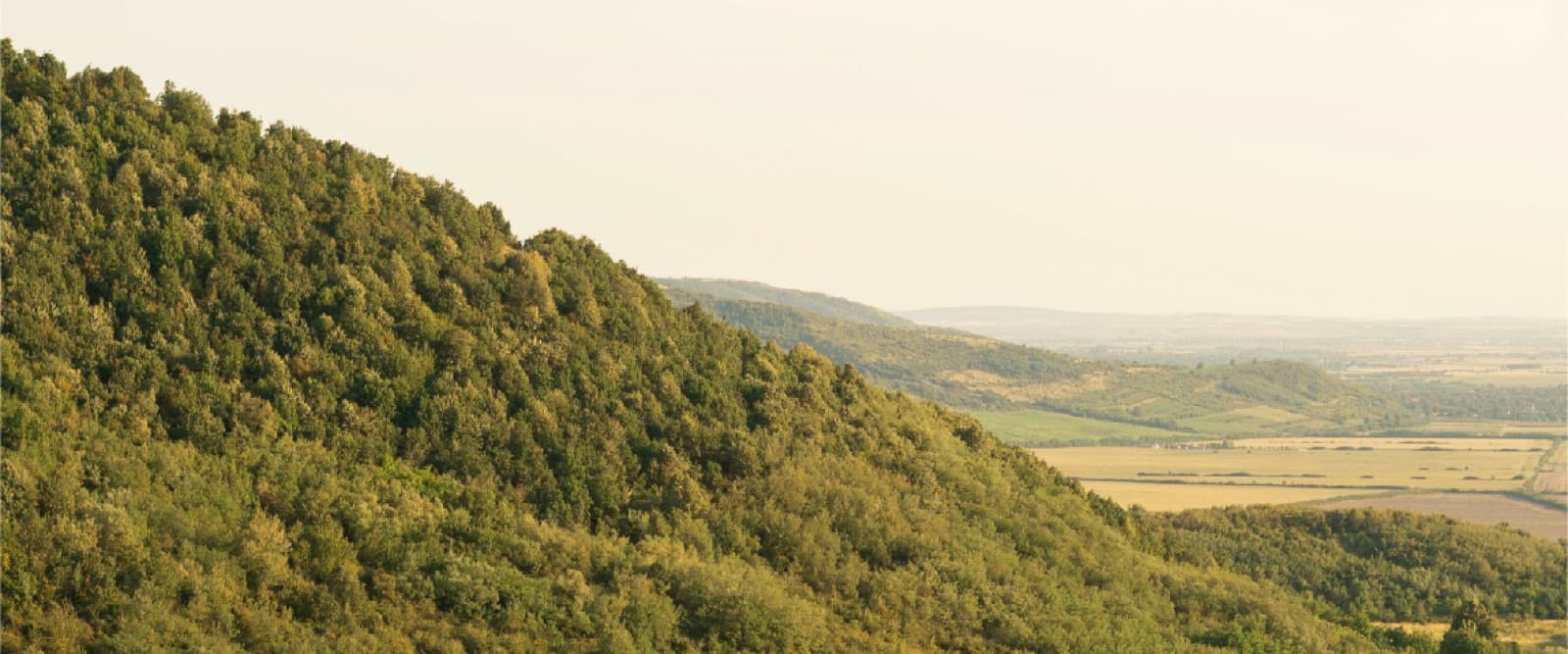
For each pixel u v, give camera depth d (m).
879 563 72.00
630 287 85.62
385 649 51.47
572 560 60.72
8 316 58.12
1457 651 98.56
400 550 56.88
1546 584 131.88
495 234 83.44
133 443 56.12
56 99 69.44
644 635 57.12
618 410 73.00
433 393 68.06
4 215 62.28
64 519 48.75
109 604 47.75
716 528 68.50
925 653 64.81
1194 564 107.62
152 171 68.50
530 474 66.69
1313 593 127.12
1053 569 79.19
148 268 65.06
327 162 79.25
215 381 61.34
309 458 60.06
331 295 69.19
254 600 50.97
